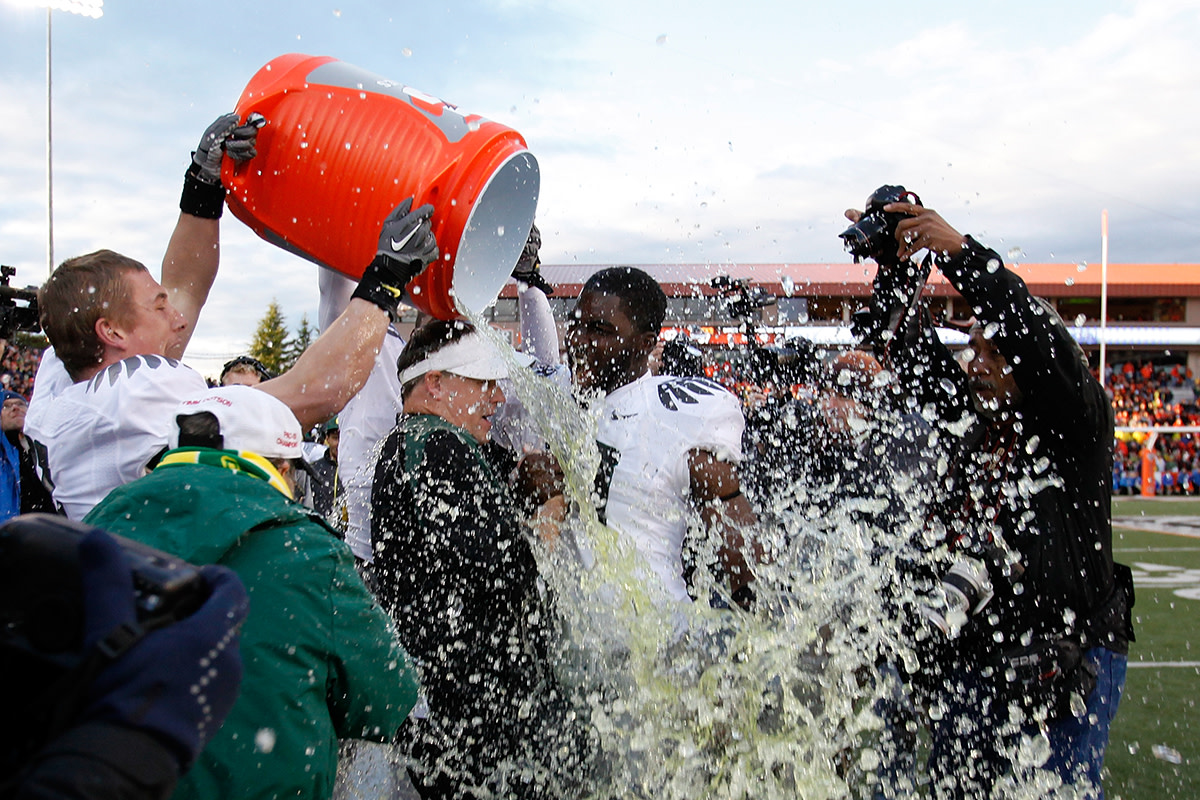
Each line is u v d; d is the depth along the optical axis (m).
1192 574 7.11
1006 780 1.89
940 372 2.17
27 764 0.72
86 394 1.57
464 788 1.75
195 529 1.13
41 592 0.75
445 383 1.92
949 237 1.92
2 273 2.91
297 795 1.14
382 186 1.74
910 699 2.08
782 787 1.76
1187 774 2.97
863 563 2.02
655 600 1.75
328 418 1.62
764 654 1.81
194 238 1.89
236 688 0.85
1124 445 18.59
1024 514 1.91
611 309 1.90
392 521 1.78
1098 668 1.88
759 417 2.40
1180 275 24.03
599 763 1.76
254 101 1.81
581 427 1.88
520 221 2.08
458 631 1.73
